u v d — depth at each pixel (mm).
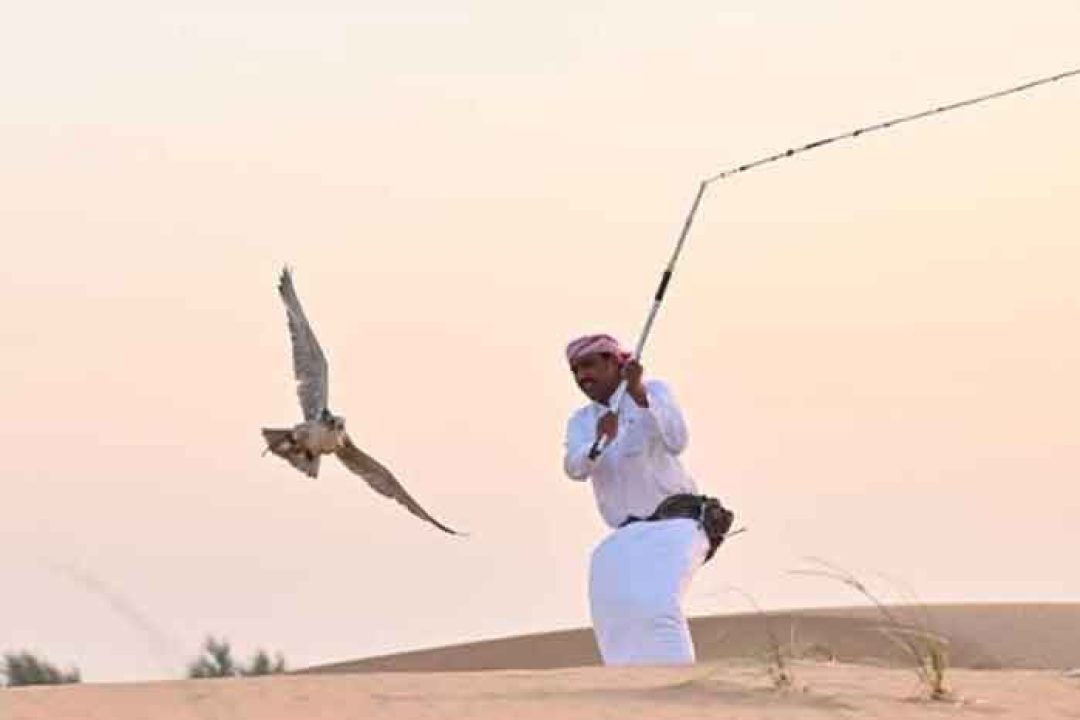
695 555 22312
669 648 22078
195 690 15594
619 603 22203
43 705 14945
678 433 22578
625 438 22594
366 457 15234
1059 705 16188
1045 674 17453
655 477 22641
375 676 16516
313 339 15219
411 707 15281
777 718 15453
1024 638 37812
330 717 14875
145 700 15164
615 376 22641
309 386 15148
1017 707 16109
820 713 15719
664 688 16406
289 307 15250
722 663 17828
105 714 14680
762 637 34812
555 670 17422
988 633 37969
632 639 22188
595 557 22578
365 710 15125
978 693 16547
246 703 15180
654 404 22531
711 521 22562
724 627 35750
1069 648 36844
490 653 41938
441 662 41844
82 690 15523
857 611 37062
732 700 16047
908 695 16422
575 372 22688
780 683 16578
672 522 22391
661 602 22047
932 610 38781
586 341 22578
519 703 15586
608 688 16344
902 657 23359
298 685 15938
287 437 15039
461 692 15922
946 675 17281
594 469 22703
